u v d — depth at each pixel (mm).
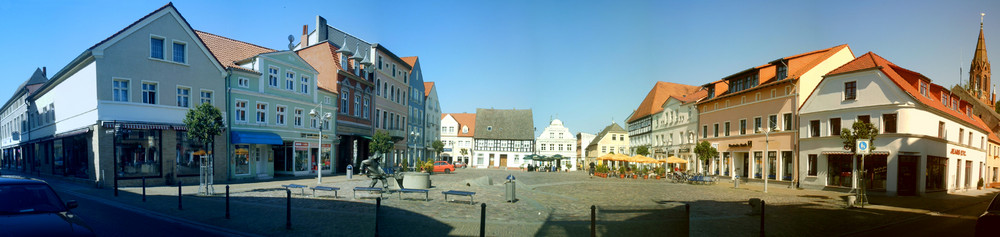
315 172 35281
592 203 16734
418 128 60812
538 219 12750
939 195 26516
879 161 26281
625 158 44938
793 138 31281
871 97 26625
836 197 23141
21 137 40125
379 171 20469
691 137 45750
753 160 35250
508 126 86250
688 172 39406
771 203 19484
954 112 31562
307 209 14547
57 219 7711
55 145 29406
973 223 14992
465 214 13727
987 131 37844
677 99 49469
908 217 16062
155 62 24641
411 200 17609
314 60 39312
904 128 25203
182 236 10344
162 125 24484
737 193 24875
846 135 21625
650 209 9141
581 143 98812
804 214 15789
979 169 35344
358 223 12039
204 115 19438
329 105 37094
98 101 22469
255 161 30516
